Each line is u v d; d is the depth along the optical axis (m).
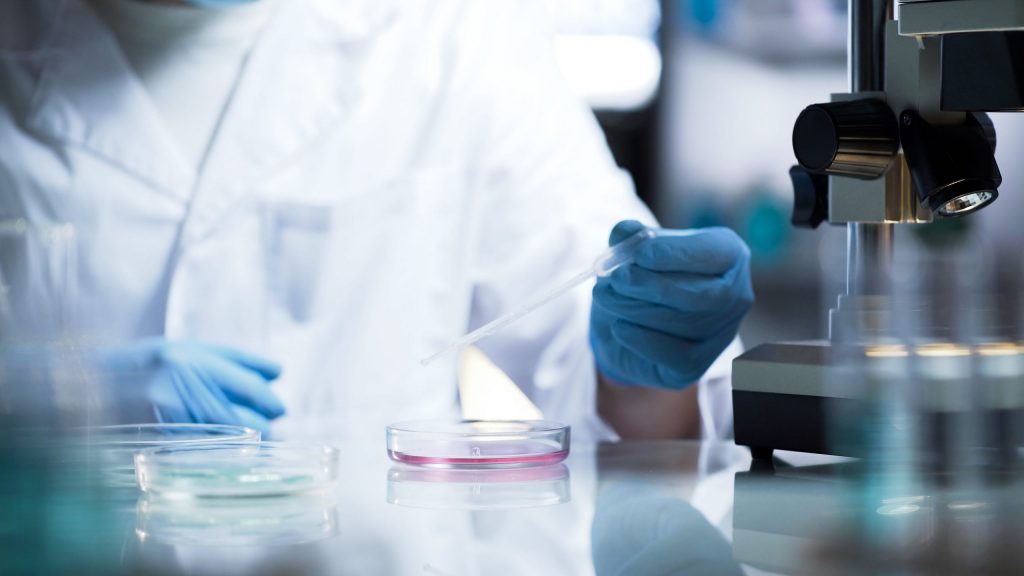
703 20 2.78
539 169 1.58
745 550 0.55
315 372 1.48
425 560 0.53
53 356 0.59
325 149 1.50
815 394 0.81
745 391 0.85
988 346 0.80
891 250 0.85
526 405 0.94
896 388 0.79
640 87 2.81
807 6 2.72
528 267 1.54
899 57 0.79
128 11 1.48
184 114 1.50
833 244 2.70
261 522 0.62
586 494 0.71
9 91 1.46
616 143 2.87
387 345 1.50
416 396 1.50
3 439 0.54
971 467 0.79
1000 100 0.76
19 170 1.42
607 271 0.97
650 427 1.29
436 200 1.53
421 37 1.59
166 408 1.05
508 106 1.60
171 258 1.45
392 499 0.69
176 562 0.52
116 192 1.44
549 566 0.51
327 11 1.55
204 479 0.68
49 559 0.52
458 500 0.69
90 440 0.61
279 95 1.50
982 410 0.79
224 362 1.10
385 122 1.54
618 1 2.76
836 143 0.76
